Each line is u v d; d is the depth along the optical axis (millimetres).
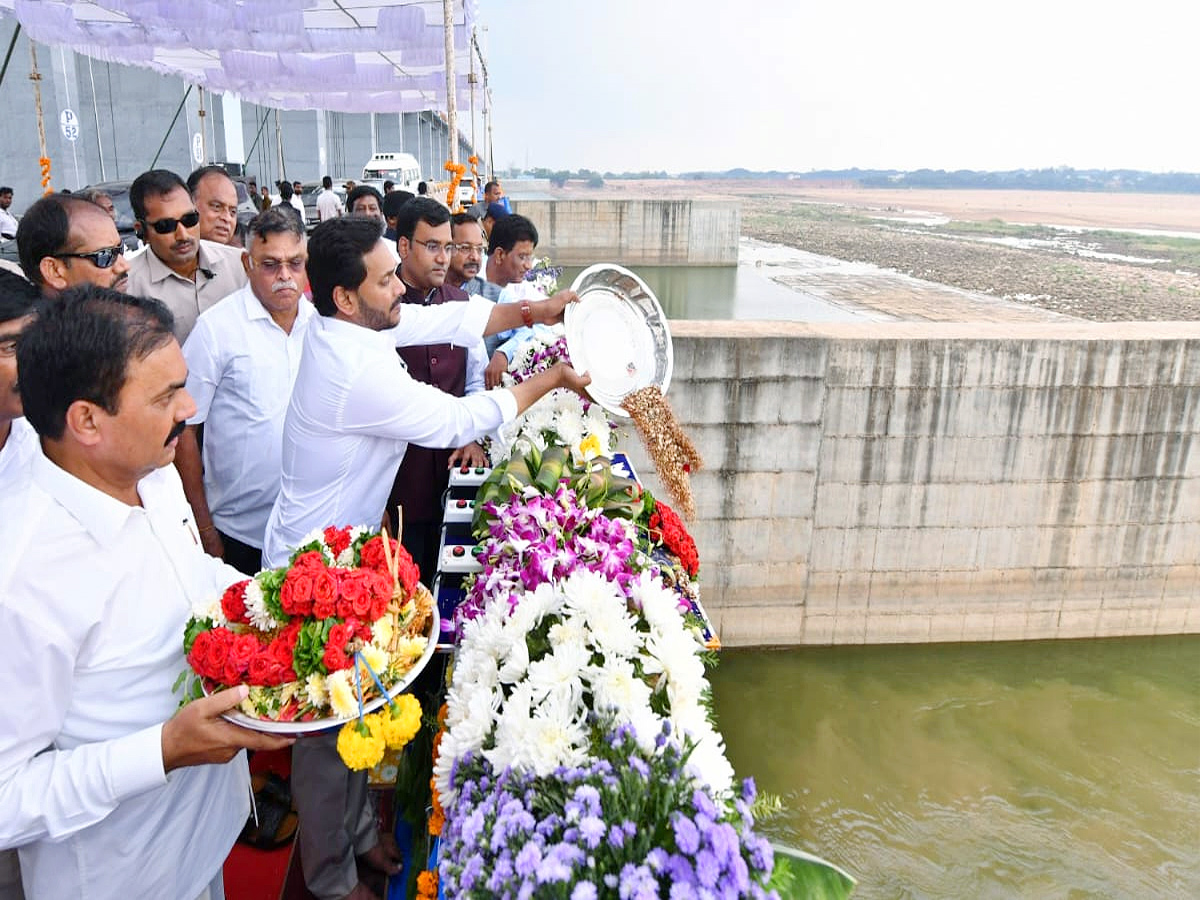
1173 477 8875
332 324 2562
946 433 8594
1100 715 8438
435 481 3623
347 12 11453
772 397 8344
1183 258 35750
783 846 1808
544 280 7121
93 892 1808
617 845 1449
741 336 8195
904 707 8531
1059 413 8594
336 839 2422
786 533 8781
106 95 21688
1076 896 6383
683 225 33094
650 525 3039
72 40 12422
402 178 29438
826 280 29422
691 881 1410
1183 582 9211
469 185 13727
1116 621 9281
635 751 1661
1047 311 20203
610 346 3127
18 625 1544
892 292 25734
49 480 1643
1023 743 8078
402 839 2785
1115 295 22516
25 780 1582
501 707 1893
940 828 7094
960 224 71938
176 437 1704
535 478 2908
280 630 1800
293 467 2701
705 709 1989
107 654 1733
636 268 33219
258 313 3439
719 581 8875
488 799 1646
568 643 1897
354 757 1665
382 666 1761
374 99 21062
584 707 1814
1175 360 8492
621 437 7227
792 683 8820
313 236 2520
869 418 8500
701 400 8297
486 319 3252
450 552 2941
